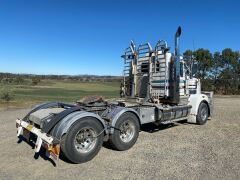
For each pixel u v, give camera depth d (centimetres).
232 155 586
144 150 627
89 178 462
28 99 1919
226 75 3497
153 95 873
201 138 744
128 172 489
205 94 1042
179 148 643
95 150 559
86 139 554
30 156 582
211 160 552
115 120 605
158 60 859
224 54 3519
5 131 827
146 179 456
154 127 900
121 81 960
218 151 616
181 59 912
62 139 519
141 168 509
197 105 935
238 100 2144
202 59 3250
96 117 559
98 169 506
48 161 551
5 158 570
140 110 713
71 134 519
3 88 1891
